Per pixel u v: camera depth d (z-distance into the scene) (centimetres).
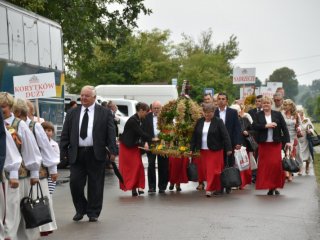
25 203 945
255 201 1466
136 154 1603
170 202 1462
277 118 1566
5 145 839
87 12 3058
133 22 3244
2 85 1967
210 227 1144
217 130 1562
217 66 7631
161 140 1633
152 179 1652
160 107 1652
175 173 1670
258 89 3603
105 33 3206
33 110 1173
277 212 1304
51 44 2405
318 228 1135
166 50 6906
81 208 1219
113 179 2025
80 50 3159
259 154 1576
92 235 1074
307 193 1608
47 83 1494
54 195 1599
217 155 1564
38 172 961
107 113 1202
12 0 2444
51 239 1041
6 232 909
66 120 1213
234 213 1293
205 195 1584
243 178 1717
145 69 6028
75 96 3100
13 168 898
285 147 1617
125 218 1240
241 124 1788
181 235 1074
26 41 2162
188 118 1631
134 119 1597
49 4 2878
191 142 1596
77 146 1193
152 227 1145
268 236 1066
